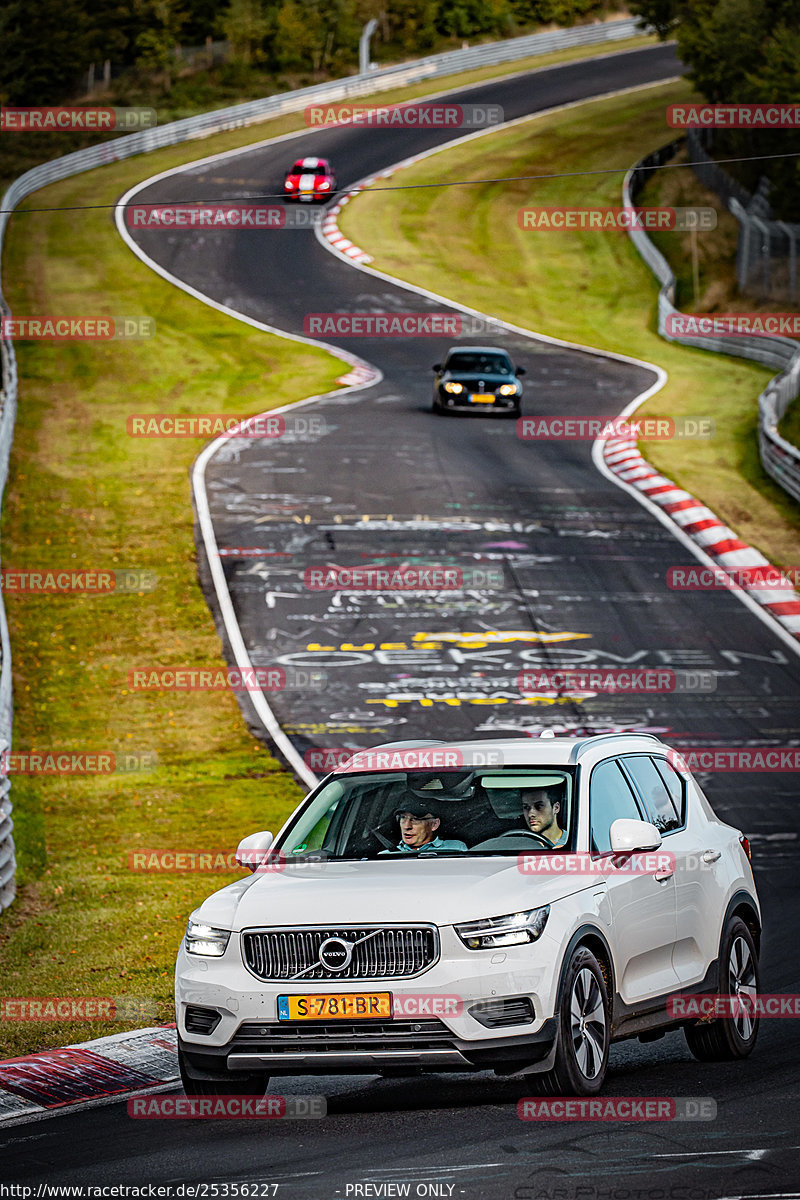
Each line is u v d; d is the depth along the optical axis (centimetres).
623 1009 1938
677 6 18375
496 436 9500
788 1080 1973
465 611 6406
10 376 9906
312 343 12225
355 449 9112
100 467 8738
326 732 5141
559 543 7362
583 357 12200
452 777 2098
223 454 9031
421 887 1839
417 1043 1772
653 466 8750
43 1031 2506
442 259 15575
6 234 15475
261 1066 1814
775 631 6222
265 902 1867
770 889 3619
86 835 4150
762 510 7938
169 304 13262
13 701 5516
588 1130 1689
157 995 2727
